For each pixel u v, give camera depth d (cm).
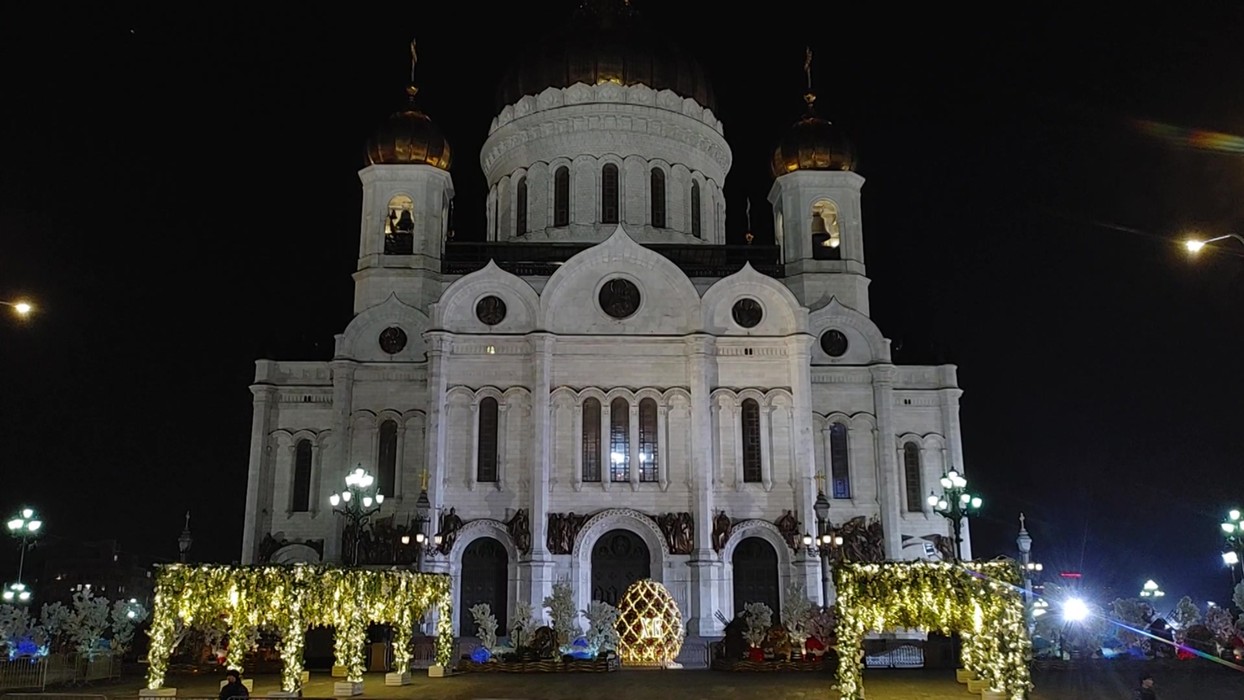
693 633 6178
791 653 4456
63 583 9988
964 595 3141
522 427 6581
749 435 6688
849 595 3219
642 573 6456
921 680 4047
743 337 6750
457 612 6312
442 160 7406
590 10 8381
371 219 7156
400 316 6900
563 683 3997
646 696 3594
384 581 3791
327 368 6900
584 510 6469
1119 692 3588
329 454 6712
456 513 6425
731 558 6456
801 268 7288
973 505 4966
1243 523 5712
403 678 4009
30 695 3381
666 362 6712
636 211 7719
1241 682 3875
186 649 4678
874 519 6762
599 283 6800
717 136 8206
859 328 7106
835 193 7475
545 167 7881
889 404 6938
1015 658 3111
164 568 3369
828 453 6881
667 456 6562
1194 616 5372
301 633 3428
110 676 4388
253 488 6644
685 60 8231
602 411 6625
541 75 8038
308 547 6575
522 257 7381
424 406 6744
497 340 6675
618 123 7781
